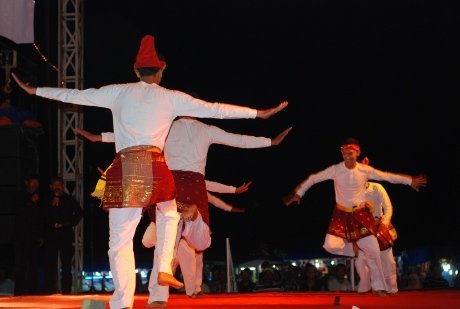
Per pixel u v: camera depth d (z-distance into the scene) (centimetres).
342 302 658
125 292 450
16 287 1057
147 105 462
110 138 649
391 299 710
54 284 1086
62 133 1220
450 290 959
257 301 688
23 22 946
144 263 1728
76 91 471
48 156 1416
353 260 1184
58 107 1216
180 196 618
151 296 584
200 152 636
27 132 1140
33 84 1280
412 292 890
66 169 1220
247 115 486
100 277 1711
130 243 458
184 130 636
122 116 461
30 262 1066
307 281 1280
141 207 453
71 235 1093
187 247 720
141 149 455
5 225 1100
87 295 876
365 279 846
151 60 474
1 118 1109
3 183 1102
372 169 818
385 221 884
